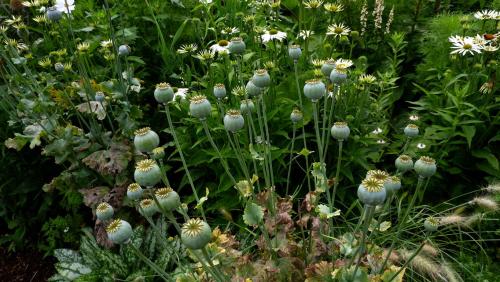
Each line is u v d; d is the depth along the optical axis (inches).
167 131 66.6
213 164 63.8
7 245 73.6
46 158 68.4
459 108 62.2
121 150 60.8
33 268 69.4
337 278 36.8
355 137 61.7
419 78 79.7
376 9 81.3
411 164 37.5
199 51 81.8
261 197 42.2
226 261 41.3
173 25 85.1
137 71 82.9
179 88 69.8
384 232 51.1
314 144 64.9
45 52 81.3
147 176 31.4
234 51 43.5
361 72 65.7
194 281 40.2
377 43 88.2
